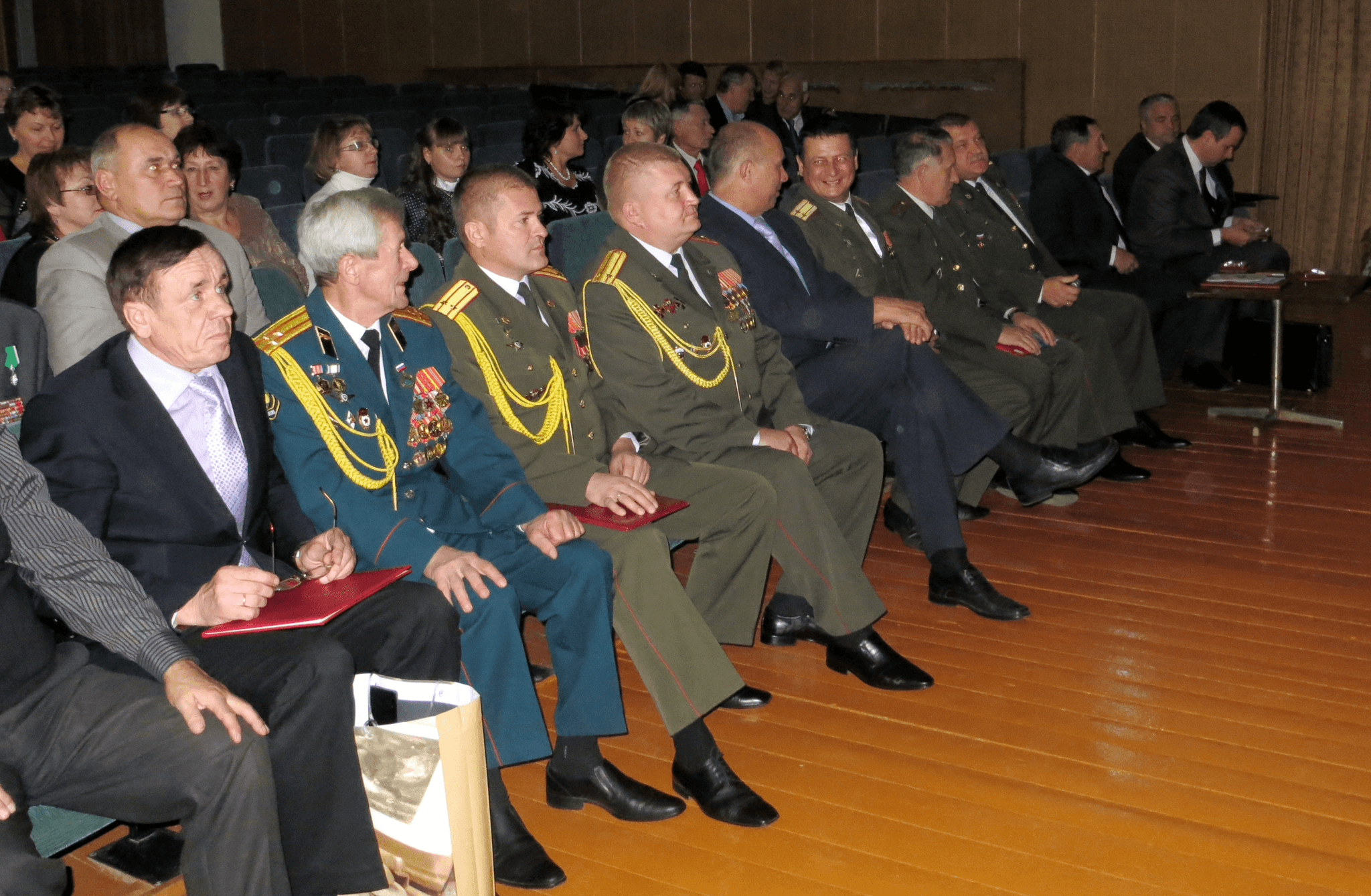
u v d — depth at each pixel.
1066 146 4.69
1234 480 3.93
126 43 12.67
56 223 2.69
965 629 2.95
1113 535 3.52
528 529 2.26
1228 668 2.70
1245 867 2.00
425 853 1.76
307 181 5.30
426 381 2.26
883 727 2.50
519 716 2.08
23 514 1.74
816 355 3.14
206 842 1.67
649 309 2.65
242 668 1.83
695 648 2.23
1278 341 4.46
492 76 10.84
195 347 1.87
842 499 2.88
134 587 1.76
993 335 3.50
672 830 2.16
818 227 3.27
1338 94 6.93
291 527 2.09
